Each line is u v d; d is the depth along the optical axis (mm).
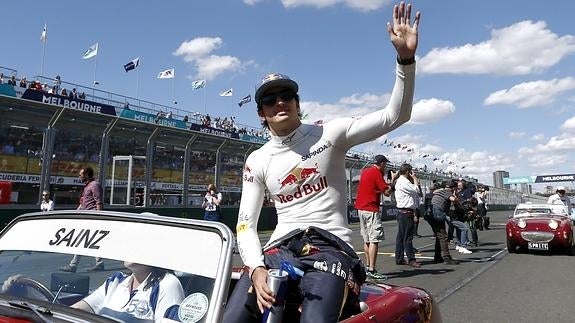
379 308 2459
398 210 9219
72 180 20281
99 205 7691
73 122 17562
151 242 2008
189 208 19641
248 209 2498
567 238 11266
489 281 7789
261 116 2516
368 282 3051
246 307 2236
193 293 1820
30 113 16406
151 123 19703
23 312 1821
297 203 2418
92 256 2033
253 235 2400
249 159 2602
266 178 2494
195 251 1919
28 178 18828
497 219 33344
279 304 2049
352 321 2199
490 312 5727
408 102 2203
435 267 9219
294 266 2258
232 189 26359
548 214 12469
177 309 1819
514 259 10734
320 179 2381
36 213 2326
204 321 1727
